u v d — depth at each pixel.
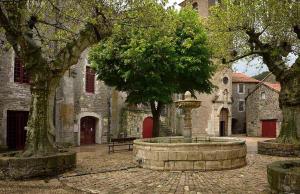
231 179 8.92
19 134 17.64
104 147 19.91
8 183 8.62
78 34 11.06
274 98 32.56
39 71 10.07
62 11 11.09
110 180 8.91
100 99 23.08
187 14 17.97
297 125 14.28
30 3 10.39
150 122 27.55
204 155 10.40
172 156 10.44
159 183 8.51
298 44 14.96
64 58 10.48
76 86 21.19
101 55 17.03
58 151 10.45
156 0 10.30
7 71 16.86
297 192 6.38
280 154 14.00
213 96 33.19
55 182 8.73
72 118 20.06
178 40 17.39
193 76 17.94
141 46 15.23
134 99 17.39
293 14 11.87
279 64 14.48
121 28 10.88
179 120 30.31
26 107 17.84
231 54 16.05
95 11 10.17
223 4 15.62
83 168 10.85
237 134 37.84
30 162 9.12
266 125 33.28
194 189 7.76
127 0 10.28
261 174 9.63
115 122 24.09
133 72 16.47
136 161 11.45
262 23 14.35
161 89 16.95
